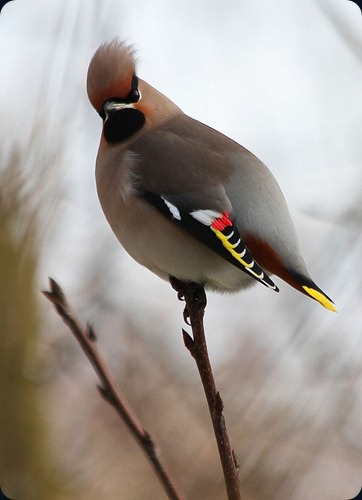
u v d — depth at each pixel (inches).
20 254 362.9
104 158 375.9
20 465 390.3
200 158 361.1
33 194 356.8
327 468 416.8
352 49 398.3
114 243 468.1
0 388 385.1
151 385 481.7
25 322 380.5
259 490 398.0
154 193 356.5
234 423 416.8
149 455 205.9
